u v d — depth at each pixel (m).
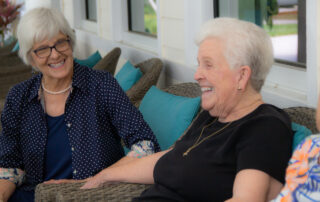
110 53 3.87
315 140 1.36
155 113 2.54
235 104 1.67
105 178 1.98
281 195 1.34
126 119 2.15
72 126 2.13
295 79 2.34
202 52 1.67
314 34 2.02
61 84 2.13
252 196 1.42
